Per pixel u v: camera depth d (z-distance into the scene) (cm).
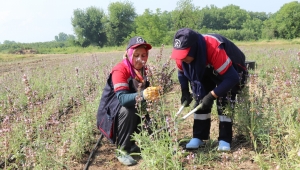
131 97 385
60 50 7150
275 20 8825
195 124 442
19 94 818
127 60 408
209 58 378
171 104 609
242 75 421
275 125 424
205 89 430
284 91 455
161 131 397
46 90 952
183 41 362
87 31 8856
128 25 8800
